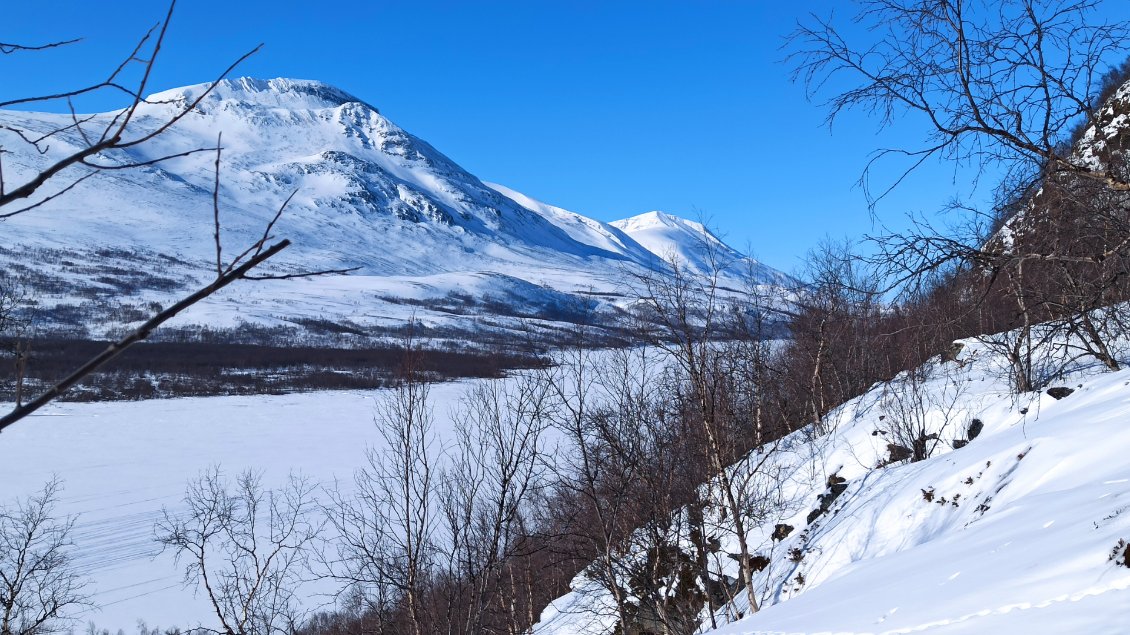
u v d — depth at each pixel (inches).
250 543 1178.0
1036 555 238.2
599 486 486.0
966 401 608.7
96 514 1417.3
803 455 695.1
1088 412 450.6
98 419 2353.6
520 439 475.8
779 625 284.7
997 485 421.7
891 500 506.9
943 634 201.0
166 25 68.7
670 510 490.0
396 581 472.7
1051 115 163.6
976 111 162.6
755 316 551.8
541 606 681.6
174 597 995.3
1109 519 237.9
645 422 483.8
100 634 880.3
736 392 554.6
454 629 458.0
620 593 482.6
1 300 106.2
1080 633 168.9
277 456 1905.8
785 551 559.5
